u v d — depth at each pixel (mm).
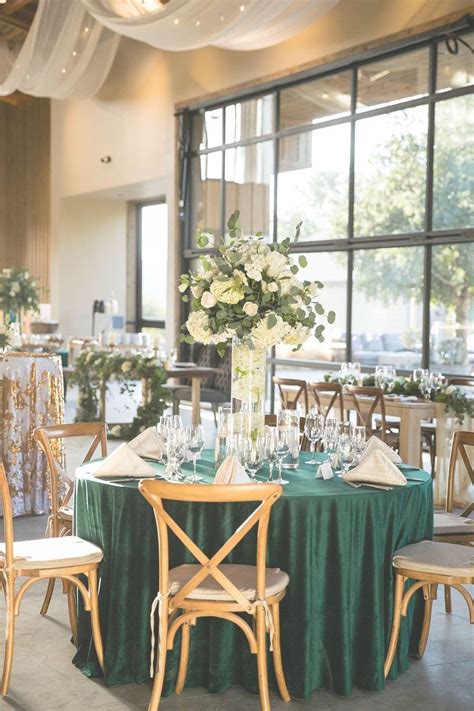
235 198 12008
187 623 3568
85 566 3701
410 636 4090
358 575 3691
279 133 11141
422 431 7551
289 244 4188
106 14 9258
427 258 9133
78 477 4043
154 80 13602
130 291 17500
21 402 6582
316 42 10406
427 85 9117
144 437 4512
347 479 3896
